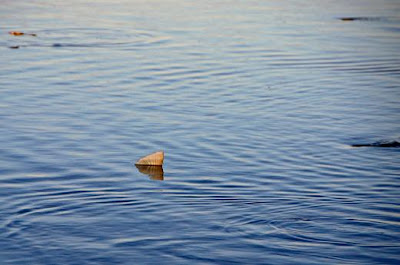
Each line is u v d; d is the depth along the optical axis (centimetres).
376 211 1644
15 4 4834
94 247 1466
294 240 1492
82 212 1644
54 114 2441
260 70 3111
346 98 2705
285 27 4100
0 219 1594
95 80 2891
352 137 2248
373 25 4222
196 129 2308
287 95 2736
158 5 4825
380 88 2855
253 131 2297
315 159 2038
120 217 1616
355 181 1856
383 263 1395
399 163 2003
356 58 3372
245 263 1400
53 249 1456
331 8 4859
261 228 1552
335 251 1442
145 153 2081
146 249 1459
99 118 2405
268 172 1925
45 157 2033
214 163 1998
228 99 2669
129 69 3070
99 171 1927
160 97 2675
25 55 3288
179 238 1505
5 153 2061
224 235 1518
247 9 4731
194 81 2909
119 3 4894
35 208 1662
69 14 4416
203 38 3734
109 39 3678
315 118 2450
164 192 1775
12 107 2511
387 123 2397
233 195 1752
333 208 1661
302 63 3256
